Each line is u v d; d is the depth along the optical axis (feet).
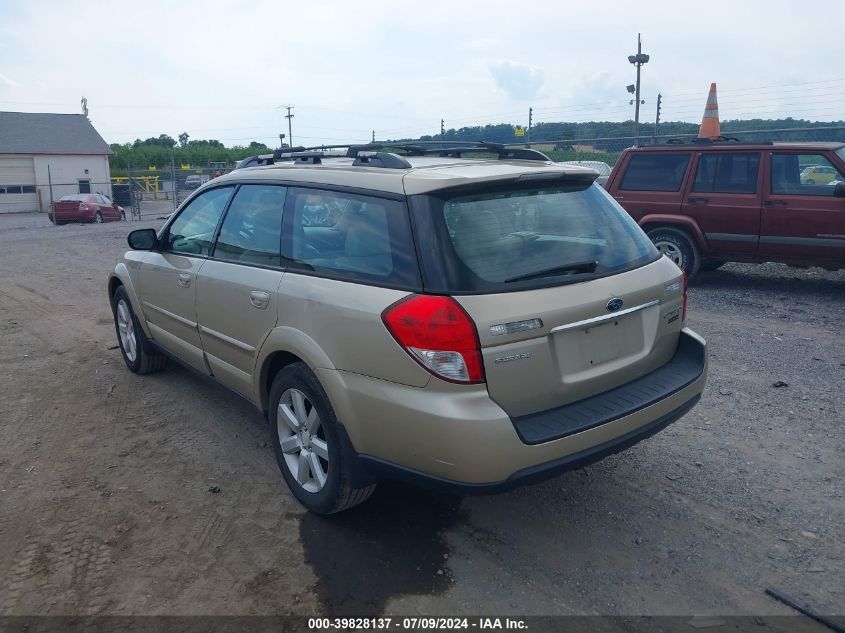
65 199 91.25
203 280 14.96
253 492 13.57
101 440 16.03
